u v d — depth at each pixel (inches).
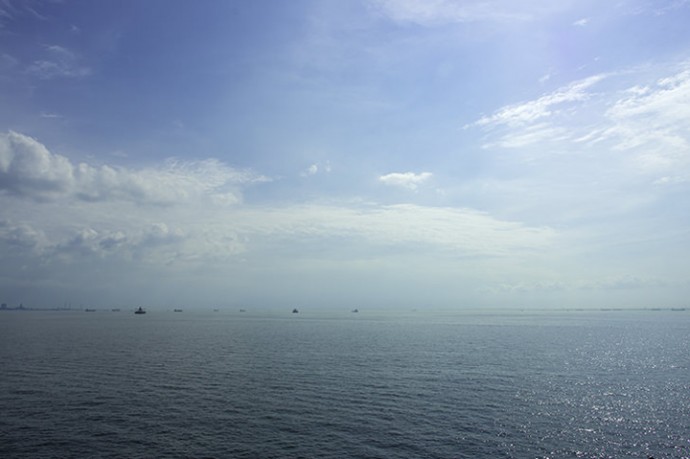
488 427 1563.7
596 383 2305.6
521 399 1948.8
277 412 1740.9
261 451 1341.0
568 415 1706.4
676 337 5447.8
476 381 2343.8
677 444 1413.6
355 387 2191.2
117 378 2402.8
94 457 1283.2
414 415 1701.5
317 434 1488.7
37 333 5575.8
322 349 3873.0
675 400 1937.7
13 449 1332.4
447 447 1379.2
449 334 5812.0
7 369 2655.0
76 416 1664.6
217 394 2037.4
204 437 1455.5
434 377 2454.5
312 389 2146.9
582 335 5703.7
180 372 2608.3
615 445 1403.8
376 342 4569.4
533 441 1433.3
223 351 3698.3
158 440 1423.5
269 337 5255.9
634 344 4463.6
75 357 3225.9
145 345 4148.6
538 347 4069.9
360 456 1307.8
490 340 4820.4
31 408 1765.5
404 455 1316.4
